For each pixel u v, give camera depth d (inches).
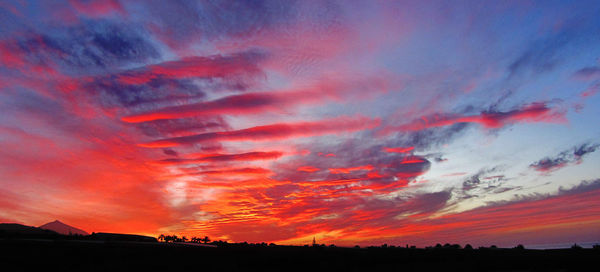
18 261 1268.5
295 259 1672.0
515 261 1577.3
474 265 1515.7
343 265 1550.2
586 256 1640.0
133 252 1583.4
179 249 1786.4
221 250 1871.3
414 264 1583.4
